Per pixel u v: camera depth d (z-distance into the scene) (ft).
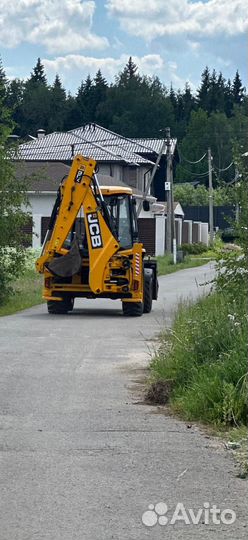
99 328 63.41
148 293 75.92
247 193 49.78
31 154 241.35
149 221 183.42
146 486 25.07
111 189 73.72
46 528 21.58
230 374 34.17
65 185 71.97
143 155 247.70
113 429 31.86
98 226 71.46
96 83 400.26
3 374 42.91
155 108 384.27
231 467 27.09
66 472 26.30
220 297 51.13
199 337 39.22
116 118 378.32
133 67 397.80
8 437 30.45
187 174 330.95
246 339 36.70
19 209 79.00
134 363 46.52
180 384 37.19
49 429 31.71
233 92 431.02
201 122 334.03
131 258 72.18
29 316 72.64
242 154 50.83
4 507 23.09
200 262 165.99
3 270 79.61
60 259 71.92
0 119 78.64
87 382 41.04
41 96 401.70
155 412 34.88
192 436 31.01
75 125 392.47
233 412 32.22
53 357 48.65
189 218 285.43
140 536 21.22
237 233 49.55
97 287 71.41
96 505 23.34
